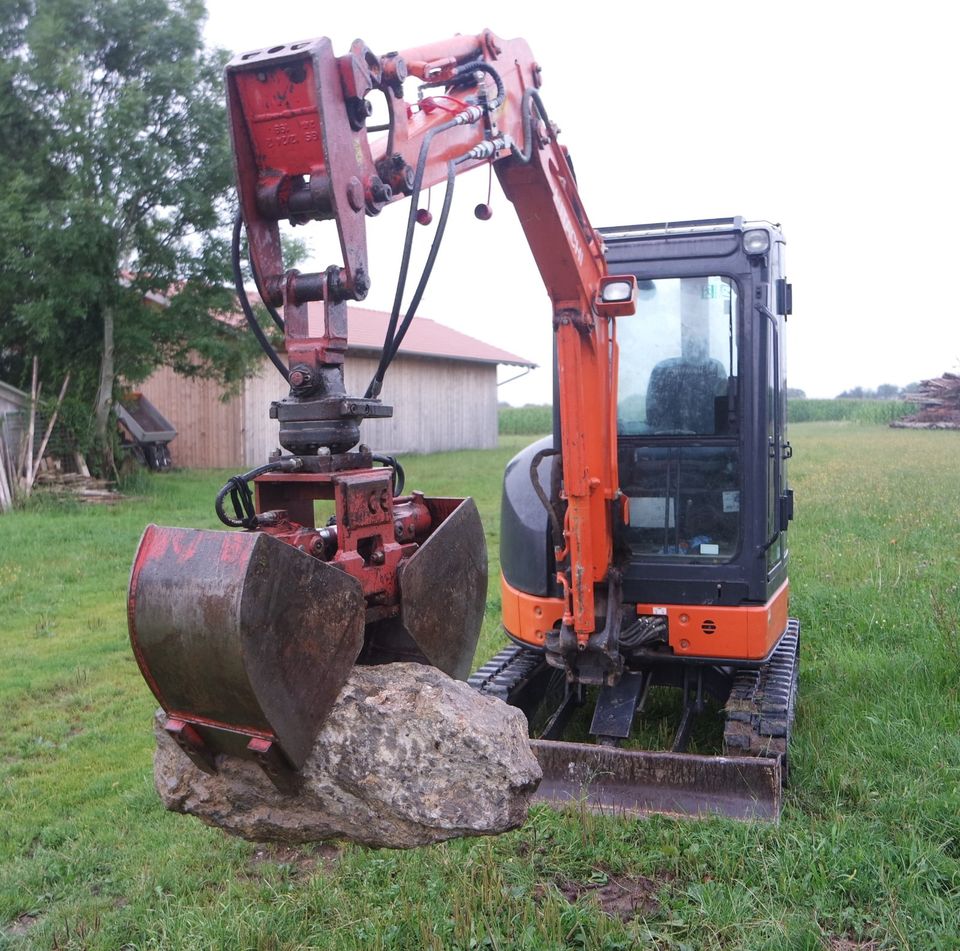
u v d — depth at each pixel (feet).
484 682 18.86
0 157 54.60
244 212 8.66
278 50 8.45
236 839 15.48
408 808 7.95
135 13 56.75
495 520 49.83
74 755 19.43
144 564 7.91
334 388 8.78
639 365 18.02
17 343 61.31
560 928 12.35
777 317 18.38
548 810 15.55
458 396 107.55
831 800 15.83
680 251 17.52
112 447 62.80
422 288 9.41
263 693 7.52
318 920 13.02
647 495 18.10
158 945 12.53
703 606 17.15
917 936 12.17
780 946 11.95
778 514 18.25
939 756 16.99
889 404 155.12
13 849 15.42
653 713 20.44
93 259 55.42
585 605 16.24
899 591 28.02
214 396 80.12
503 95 11.84
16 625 29.86
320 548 8.39
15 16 56.44
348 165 8.52
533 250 14.92
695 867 13.96
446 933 12.33
